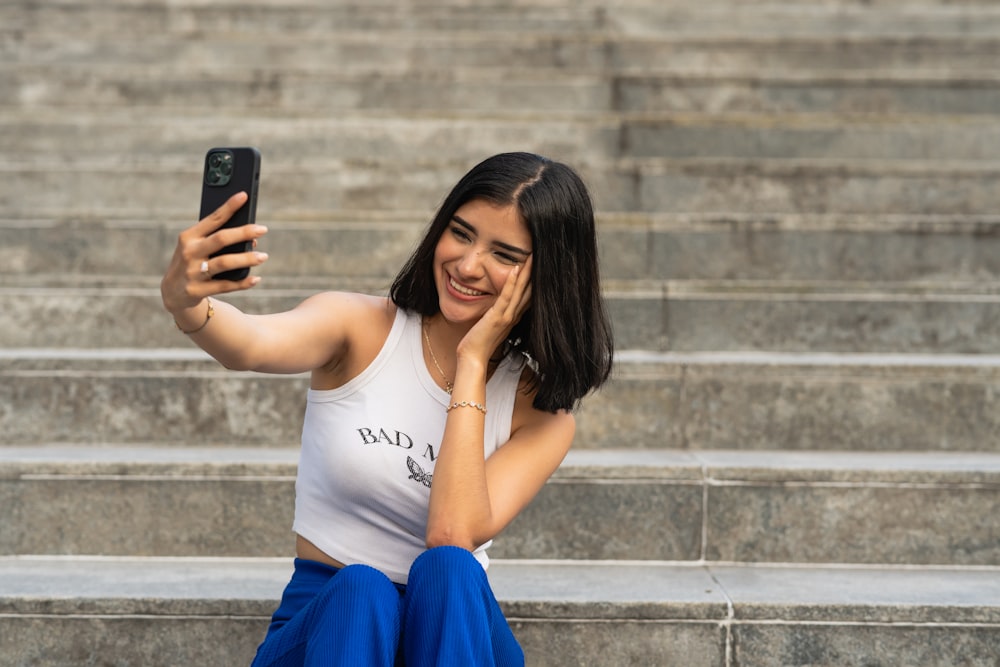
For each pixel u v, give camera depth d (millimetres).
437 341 1999
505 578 2418
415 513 1949
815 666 2248
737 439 2902
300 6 5062
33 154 4113
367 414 1942
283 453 2732
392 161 3846
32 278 3266
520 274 1889
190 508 2568
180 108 4391
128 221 3467
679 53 4742
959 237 3459
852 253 3477
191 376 2857
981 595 2318
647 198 3826
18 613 2227
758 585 2381
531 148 4156
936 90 4383
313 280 3252
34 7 4992
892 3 5305
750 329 3215
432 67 4746
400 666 1795
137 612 2230
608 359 2018
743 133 4113
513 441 2029
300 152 4156
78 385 2848
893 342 3209
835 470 2566
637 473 2574
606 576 2451
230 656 2242
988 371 2869
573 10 5141
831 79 4410
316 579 1956
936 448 2885
